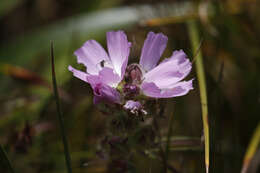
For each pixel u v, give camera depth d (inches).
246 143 16.1
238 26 16.7
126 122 13.4
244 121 16.2
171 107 16.1
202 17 16.6
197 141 14.6
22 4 20.7
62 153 15.8
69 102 16.3
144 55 13.4
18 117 16.1
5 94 16.8
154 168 15.2
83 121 16.3
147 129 13.8
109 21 17.7
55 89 13.1
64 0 20.7
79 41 17.4
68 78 16.7
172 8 17.3
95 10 18.9
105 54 13.4
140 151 14.0
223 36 16.7
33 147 15.7
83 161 15.6
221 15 16.6
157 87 12.9
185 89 13.0
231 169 15.3
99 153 14.4
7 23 20.9
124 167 14.2
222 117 15.9
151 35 13.4
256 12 17.2
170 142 14.6
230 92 16.5
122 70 13.0
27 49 17.7
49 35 17.8
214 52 16.7
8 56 17.7
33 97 16.5
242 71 16.7
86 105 16.4
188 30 16.7
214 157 14.6
